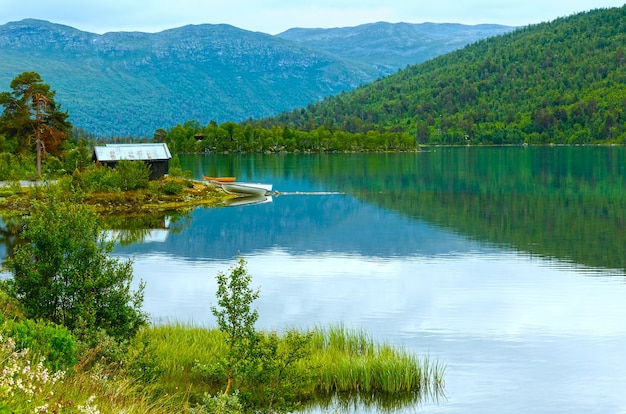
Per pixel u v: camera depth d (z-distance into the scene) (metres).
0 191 112.56
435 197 132.75
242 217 105.75
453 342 42.78
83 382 21.38
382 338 43.31
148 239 84.50
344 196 135.25
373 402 32.75
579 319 48.25
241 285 29.23
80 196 33.94
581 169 199.88
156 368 28.70
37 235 30.59
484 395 34.09
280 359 29.52
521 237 86.62
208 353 33.38
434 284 59.78
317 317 48.53
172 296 54.12
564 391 34.84
